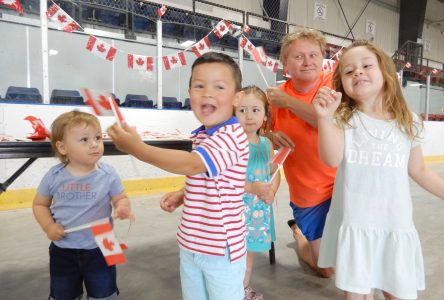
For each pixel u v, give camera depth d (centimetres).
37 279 175
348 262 114
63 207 118
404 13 1035
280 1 759
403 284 109
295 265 196
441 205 357
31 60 564
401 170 113
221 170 85
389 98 115
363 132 114
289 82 186
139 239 235
